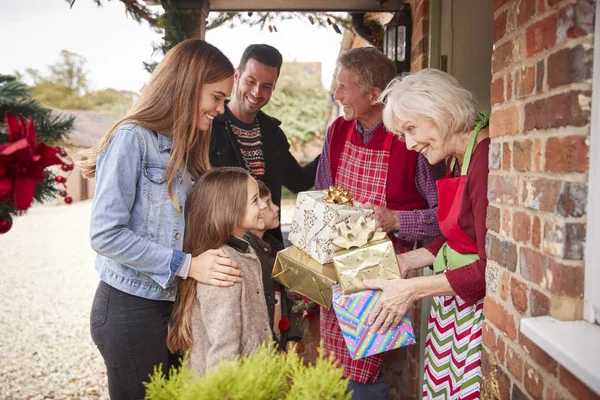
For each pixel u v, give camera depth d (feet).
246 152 8.56
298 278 6.25
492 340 5.01
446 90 5.55
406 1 10.50
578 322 3.77
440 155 5.84
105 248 5.21
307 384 3.04
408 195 7.98
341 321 5.74
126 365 5.62
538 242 4.10
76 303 23.45
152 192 5.58
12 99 3.75
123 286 5.52
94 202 5.30
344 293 5.75
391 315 5.67
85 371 15.65
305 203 6.51
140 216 5.54
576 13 3.59
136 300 5.57
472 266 5.45
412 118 5.65
